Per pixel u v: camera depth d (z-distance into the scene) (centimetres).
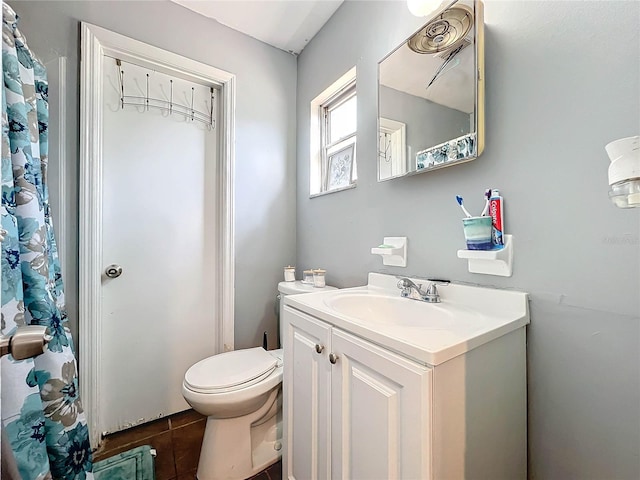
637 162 51
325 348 90
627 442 71
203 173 177
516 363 83
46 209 118
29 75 106
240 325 183
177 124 169
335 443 85
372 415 73
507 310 89
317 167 192
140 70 158
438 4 107
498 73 95
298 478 102
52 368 99
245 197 185
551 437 83
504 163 93
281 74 201
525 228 88
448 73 105
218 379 120
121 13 147
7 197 87
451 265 108
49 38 132
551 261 83
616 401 72
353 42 155
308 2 162
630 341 70
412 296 112
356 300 119
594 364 75
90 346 139
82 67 137
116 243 150
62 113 134
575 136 79
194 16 167
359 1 152
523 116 89
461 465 67
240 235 183
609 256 73
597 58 75
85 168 137
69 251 135
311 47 192
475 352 70
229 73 178
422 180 119
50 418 97
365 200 148
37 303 97
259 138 191
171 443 144
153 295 161
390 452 68
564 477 80
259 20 175
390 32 133
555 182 82
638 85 69
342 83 169
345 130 177
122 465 128
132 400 155
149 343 159
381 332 73
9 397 78
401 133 124
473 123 97
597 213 75
